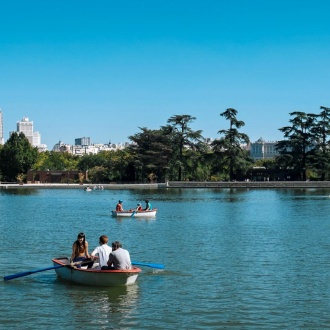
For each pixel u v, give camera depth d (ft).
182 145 501.56
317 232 150.51
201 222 180.04
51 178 577.43
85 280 82.89
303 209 235.40
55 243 128.98
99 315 69.56
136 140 514.27
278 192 393.70
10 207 253.65
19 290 80.79
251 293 79.82
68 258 91.66
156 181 511.81
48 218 196.54
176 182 479.41
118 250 82.89
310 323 66.59
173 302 75.10
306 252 114.62
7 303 74.43
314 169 474.90
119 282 81.61
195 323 66.64
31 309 71.92
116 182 518.78
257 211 225.15
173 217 199.00
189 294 79.15
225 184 473.67
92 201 299.99
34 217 200.54
